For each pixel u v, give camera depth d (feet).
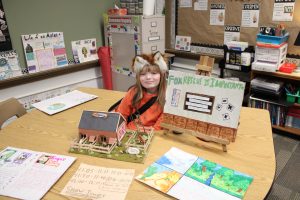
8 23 7.42
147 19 8.53
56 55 8.74
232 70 9.11
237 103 3.34
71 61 9.27
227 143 3.40
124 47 9.26
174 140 3.86
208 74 4.53
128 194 2.81
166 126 3.85
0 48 7.37
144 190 2.86
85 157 3.52
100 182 3.02
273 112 8.28
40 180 3.09
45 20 8.27
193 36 10.20
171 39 10.94
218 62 9.51
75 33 9.21
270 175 3.05
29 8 7.80
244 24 8.72
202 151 3.56
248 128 4.12
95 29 9.85
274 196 5.87
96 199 2.77
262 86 8.03
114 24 9.29
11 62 7.66
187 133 3.72
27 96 8.20
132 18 8.61
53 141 4.00
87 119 3.78
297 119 8.04
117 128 3.66
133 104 4.57
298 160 7.12
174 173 3.09
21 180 3.10
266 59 7.70
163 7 10.62
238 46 8.45
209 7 9.39
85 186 2.97
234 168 3.18
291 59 8.03
